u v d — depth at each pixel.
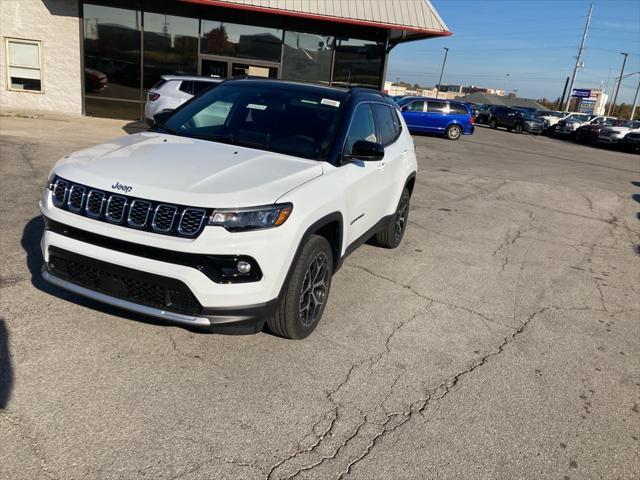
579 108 68.25
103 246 3.09
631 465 2.91
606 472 2.84
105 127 14.70
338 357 3.64
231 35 17.66
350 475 2.58
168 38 17.20
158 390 3.03
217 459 2.57
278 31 17.94
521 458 2.85
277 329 3.62
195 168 3.34
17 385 2.93
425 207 8.74
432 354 3.86
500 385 3.55
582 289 5.67
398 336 4.07
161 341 3.54
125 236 3.00
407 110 23.02
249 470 2.53
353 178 4.16
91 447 2.54
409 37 20.08
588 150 25.28
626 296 5.62
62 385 2.97
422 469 2.68
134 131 14.21
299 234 3.28
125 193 3.05
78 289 3.25
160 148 3.72
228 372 3.29
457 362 3.79
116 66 17.08
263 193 3.16
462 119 23.50
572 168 16.41
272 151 3.95
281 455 2.65
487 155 17.86
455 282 5.41
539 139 30.33
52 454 2.47
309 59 18.47
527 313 4.85
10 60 16.66
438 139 22.80
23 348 3.27
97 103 17.27
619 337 4.56
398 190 5.62
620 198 11.69
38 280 4.19
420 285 5.20
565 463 2.86
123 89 17.30
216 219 2.96
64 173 3.30
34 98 17.02
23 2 16.23
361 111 4.66
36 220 5.64
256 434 2.78
